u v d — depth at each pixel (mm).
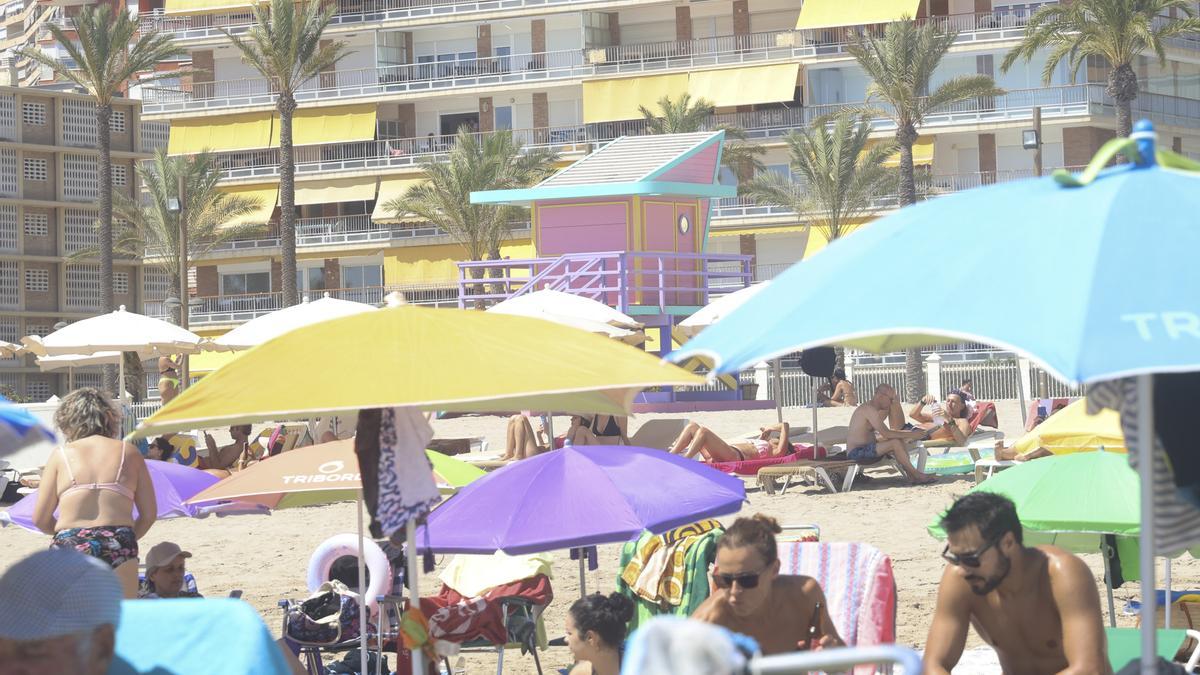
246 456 59406
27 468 58562
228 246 195625
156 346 65000
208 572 39094
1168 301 8445
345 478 21297
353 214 197000
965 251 9469
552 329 13656
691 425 52344
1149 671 10172
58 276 181750
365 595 22688
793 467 48938
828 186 152750
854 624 18750
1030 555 14297
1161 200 9391
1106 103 165000
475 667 26781
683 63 181000
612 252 98312
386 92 190625
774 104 180875
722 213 174875
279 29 157125
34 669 10133
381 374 12305
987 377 128875
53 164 180500
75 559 10375
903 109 146875
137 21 154625
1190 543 10633
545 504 19797
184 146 197000
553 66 187250
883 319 9000
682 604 21625
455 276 187250
